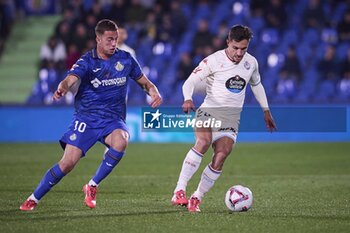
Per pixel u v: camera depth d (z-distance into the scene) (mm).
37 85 56844
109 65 22109
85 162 38750
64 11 67062
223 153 22609
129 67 22500
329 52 55750
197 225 20281
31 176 32625
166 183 30609
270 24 60250
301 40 59969
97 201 25016
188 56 54750
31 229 19578
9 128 51375
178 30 59844
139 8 60281
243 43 21938
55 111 51312
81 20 58062
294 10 62938
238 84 22672
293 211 22984
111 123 22406
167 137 51500
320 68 56000
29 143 49438
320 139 51531
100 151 44844
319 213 22547
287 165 37812
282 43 59594
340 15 62625
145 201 25156
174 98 54469
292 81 54812
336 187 29484
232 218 21391
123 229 19688
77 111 22484
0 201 24734
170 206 23875
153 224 20391
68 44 57125
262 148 46375
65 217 21344
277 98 54531
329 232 19547
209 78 22891
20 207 22641
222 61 22562
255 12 60969
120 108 22656
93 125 22250
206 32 55469
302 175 33781
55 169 22188
